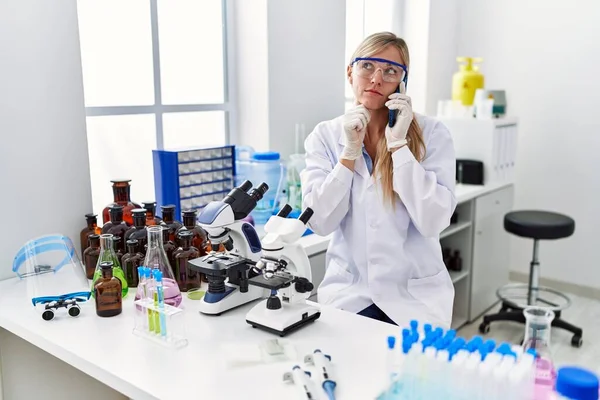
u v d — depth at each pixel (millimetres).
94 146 2283
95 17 2211
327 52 2975
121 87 2340
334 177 1727
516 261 4082
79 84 1954
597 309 3604
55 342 1325
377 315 1812
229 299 1509
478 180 3365
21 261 1732
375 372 1180
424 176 1687
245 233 1621
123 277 1623
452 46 4078
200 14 2609
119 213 1799
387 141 1708
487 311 3600
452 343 1033
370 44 1687
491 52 3979
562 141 3785
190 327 1416
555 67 3736
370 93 1694
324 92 2996
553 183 3861
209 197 2365
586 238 3777
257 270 1555
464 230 3301
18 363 1763
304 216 1498
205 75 2680
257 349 1263
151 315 1343
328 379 1115
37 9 1807
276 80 2695
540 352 1088
